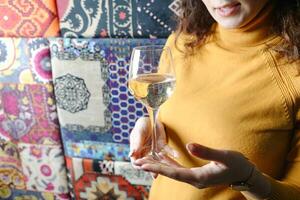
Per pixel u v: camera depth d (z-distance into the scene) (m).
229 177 0.65
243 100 0.74
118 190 1.40
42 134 1.43
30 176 1.50
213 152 0.61
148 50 0.76
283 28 0.74
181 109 0.81
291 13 0.73
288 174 0.74
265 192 0.68
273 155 0.75
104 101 1.31
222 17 0.74
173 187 0.83
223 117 0.75
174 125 0.82
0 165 1.52
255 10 0.71
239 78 0.75
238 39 0.78
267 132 0.73
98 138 1.36
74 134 1.39
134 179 1.36
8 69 1.38
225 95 0.76
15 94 1.40
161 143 0.81
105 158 1.38
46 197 1.52
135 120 1.30
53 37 1.30
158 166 0.67
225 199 0.77
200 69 0.81
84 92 1.32
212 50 0.82
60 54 1.30
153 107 0.74
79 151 1.40
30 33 1.32
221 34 0.82
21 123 1.44
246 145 0.73
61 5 1.26
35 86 1.37
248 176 0.66
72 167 1.43
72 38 1.29
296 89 0.70
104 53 1.26
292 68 0.71
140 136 0.81
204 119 0.77
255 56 0.75
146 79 0.72
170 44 0.93
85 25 1.26
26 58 1.35
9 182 1.53
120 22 1.22
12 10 1.30
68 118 1.37
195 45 0.84
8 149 1.49
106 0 1.21
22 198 1.54
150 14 1.19
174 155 0.81
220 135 0.75
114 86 1.29
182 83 0.82
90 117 1.35
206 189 0.78
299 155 0.74
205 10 0.86
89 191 1.44
